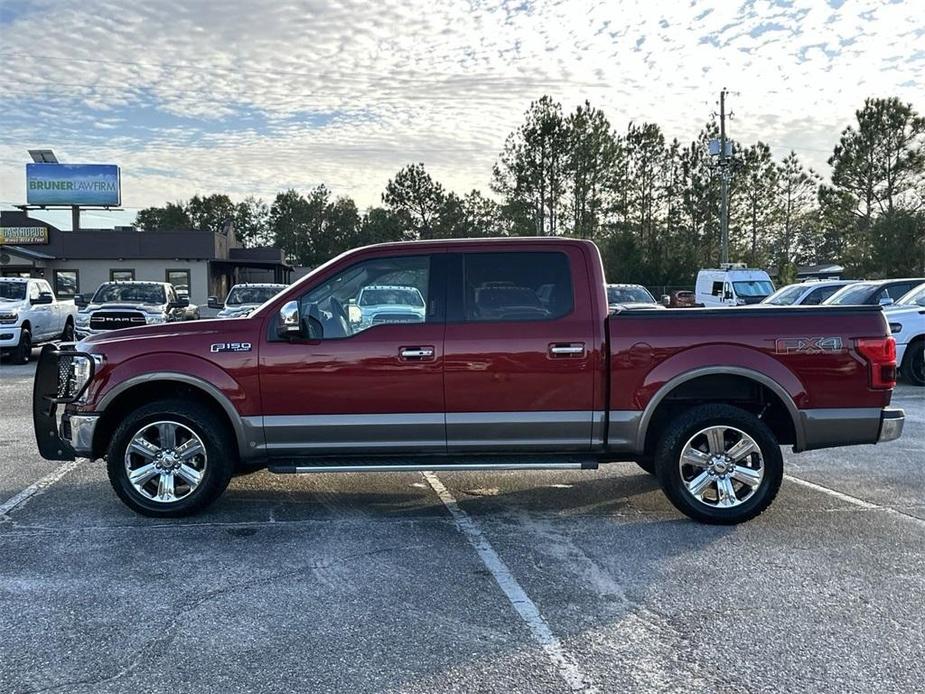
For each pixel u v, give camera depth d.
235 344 5.30
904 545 4.96
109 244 38.62
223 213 93.12
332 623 3.80
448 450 5.38
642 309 5.46
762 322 5.28
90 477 6.70
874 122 44.94
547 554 4.81
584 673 3.30
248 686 3.20
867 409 5.25
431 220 65.12
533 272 5.38
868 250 43.97
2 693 3.14
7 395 11.76
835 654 3.47
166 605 4.01
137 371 5.32
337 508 5.83
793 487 6.43
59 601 4.05
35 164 44.25
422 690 3.16
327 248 80.62
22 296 17.30
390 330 5.29
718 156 40.12
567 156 43.25
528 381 5.26
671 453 5.33
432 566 4.59
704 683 3.22
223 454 5.42
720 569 4.54
